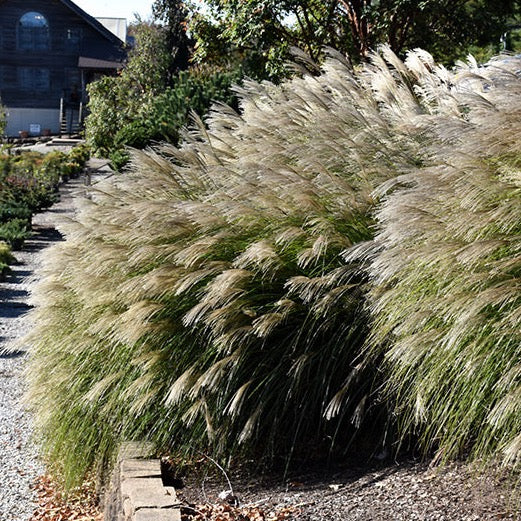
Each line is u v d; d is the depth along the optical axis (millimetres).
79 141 42938
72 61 50500
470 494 3977
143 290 5156
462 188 4250
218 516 4258
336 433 4820
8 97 50219
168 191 6113
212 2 16688
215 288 4809
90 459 5602
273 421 4797
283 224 5332
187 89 19797
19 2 49688
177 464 4973
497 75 5195
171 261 5453
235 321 4922
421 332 4156
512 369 3650
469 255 3857
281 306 4988
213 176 5957
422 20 14961
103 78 28750
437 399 4078
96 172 27266
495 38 15781
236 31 15438
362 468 4645
